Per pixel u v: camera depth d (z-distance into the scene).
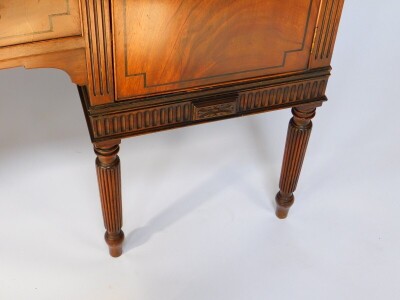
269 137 1.65
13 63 0.96
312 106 1.21
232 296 1.29
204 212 1.45
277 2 1.04
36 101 1.72
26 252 1.35
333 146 1.64
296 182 1.36
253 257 1.37
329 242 1.41
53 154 1.57
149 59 1.03
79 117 1.68
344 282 1.33
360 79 1.86
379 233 1.43
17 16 0.91
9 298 1.26
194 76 1.08
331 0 1.06
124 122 1.09
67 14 0.94
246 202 1.48
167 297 1.29
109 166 1.14
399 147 1.65
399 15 2.10
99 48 0.98
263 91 1.15
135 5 0.95
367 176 1.56
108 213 1.23
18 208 1.43
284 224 1.44
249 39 1.07
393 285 1.33
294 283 1.32
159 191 1.49
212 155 1.59
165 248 1.37
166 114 1.11
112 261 1.34
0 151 1.57
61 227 1.40
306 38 1.10
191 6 0.99
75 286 1.29
